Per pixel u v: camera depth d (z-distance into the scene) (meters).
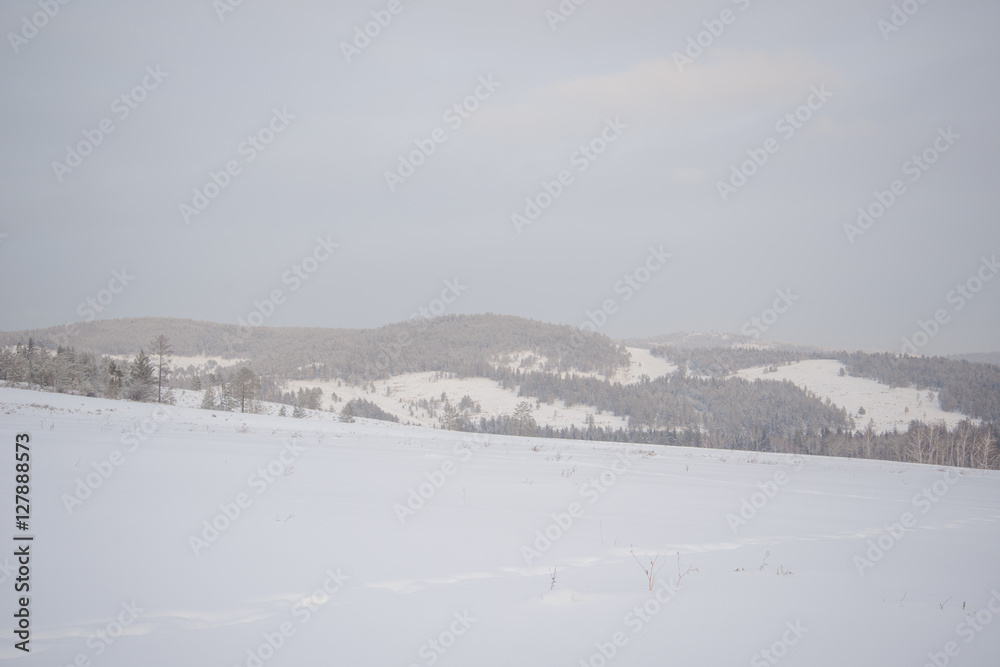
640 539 7.84
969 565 7.16
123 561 5.70
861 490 16.55
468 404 181.75
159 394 67.31
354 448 22.58
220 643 3.83
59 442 16.88
